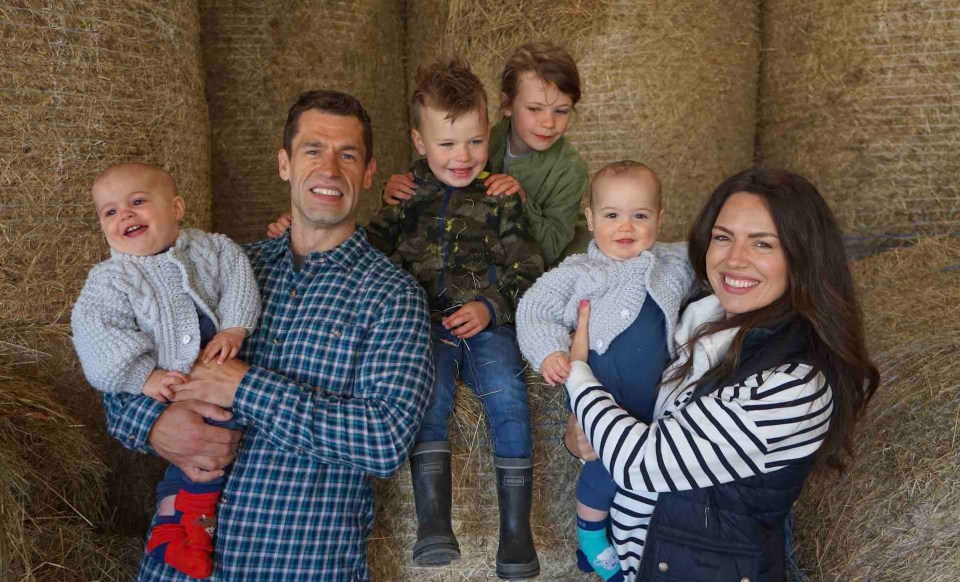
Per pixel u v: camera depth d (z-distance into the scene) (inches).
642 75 128.8
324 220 75.9
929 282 105.2
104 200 72.0
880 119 130.6
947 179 128.0
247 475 70.9
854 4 129.9
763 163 147.5
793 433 62.4
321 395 70.2
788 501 65.6
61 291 89.0
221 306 73.7
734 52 137.7
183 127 101.1
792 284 66.0
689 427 63.4
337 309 74.0
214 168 121.6
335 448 68.4
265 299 77.0
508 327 85.5
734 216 67.6
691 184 135.4
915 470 76.4
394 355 71.6
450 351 82.2
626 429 66.2
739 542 64.2
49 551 79.4
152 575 71.1
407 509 82.7
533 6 125.3
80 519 85.3
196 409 69.7
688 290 79.6
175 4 99.0
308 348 73.2
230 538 69.8
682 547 64.8
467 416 80.9
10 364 85.8
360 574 72.9
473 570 84.7
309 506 70.2
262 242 82.0
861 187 133.3
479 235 89.0
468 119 87.4
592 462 76.7
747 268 66.7
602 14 126.6
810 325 66.3
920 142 128.6
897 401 80.6
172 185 74.9
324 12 125.3
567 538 85.8
